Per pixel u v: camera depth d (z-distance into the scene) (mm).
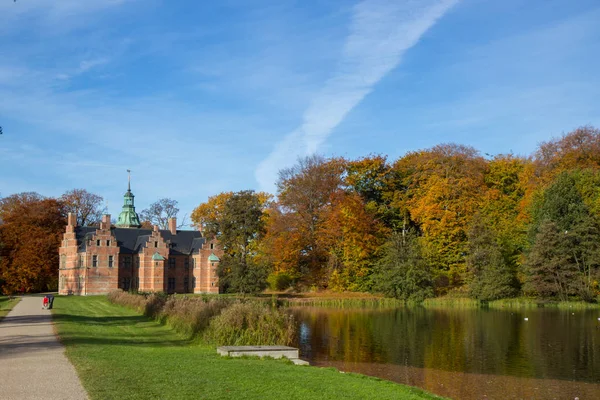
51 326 29141
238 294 69562
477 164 73938
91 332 27469
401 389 16766
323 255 73750
